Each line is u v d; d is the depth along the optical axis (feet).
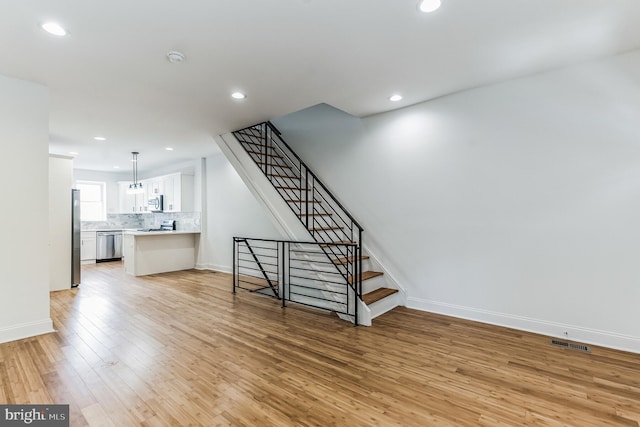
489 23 7.29
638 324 8.79
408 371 7.95
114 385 7.29
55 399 6.73
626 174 8.86
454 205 11.88
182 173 23.45
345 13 6.84
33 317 10.19
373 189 14.14
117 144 18.44
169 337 10.21
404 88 11.04
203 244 23.27
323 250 12.53
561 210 9.82
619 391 7.00
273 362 8.46
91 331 10.70
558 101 9.77
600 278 9.28
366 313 11.27
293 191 16.60
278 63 9.05
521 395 6.88
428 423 5.98
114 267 24.35
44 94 10.34
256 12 6.75
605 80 9.08
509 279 10.80
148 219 30.76
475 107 11.27
